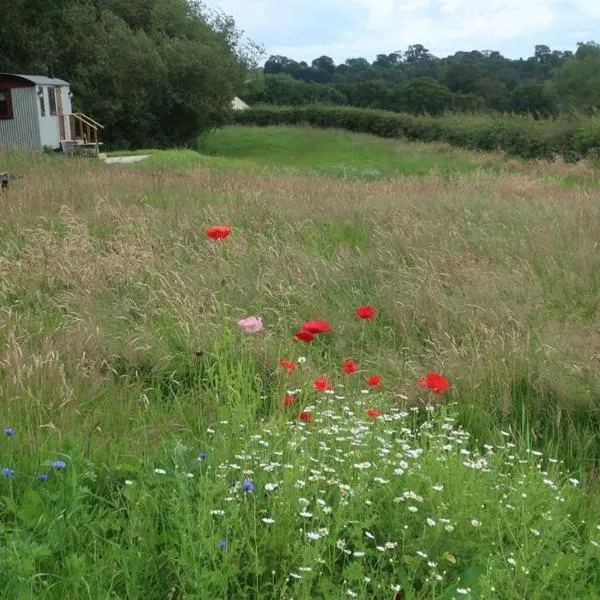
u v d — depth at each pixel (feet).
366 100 261.65
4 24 130.62
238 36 182.09
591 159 88.94
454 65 258.98
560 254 31.24
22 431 14.84
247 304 25.38
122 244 31.35
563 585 11.19
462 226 36.58
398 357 21.62
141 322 23.73
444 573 10.95
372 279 28.71
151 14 171.01
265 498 12.31
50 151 105.70
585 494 14.40
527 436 16.30
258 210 39.88
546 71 286.87
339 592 10.49
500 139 112.57
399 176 69.31
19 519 11.93
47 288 27.09
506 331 22.43
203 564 10.68
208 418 16.61
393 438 15.83
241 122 192.44
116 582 10.71
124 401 17.69
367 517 11.60
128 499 12.25
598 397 18.26
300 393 16.85
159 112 156.35
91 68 148.66
